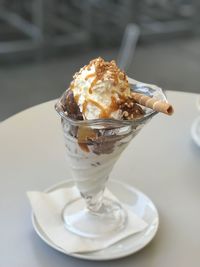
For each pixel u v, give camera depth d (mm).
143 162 484
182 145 518
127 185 440
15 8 1692
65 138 356
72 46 1644
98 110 346
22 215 403
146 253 368
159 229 393
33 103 1283
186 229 395
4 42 1587
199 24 1899
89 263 357
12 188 436
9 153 486
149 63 1601
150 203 418
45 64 1542
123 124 330
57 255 363
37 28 1604
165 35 1815
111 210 406
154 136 532
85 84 354
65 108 359
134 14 1793
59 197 418
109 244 368
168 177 463
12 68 1488
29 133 522
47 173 461
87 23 1701
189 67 1592
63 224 390
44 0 1560
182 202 428
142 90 386
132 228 386
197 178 464
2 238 376
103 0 1771
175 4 1959
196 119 561
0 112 1225
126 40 1733
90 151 350
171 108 336
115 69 363
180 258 364
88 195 393
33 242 374
